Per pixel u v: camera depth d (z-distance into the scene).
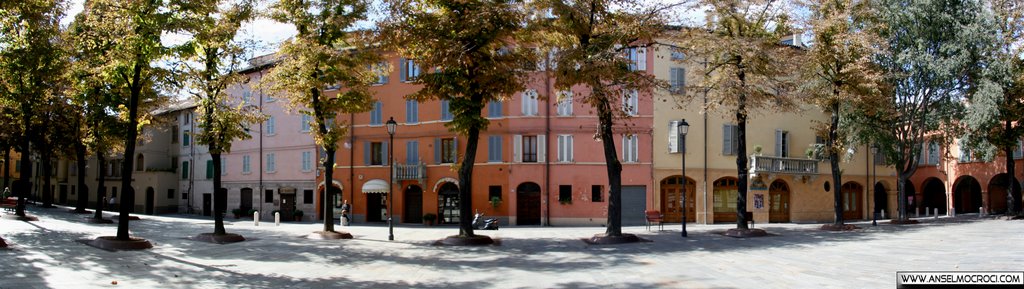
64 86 31.31
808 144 42.03
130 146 21.00
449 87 22.52
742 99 25.52
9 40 20.61
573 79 21.45
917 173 53.28
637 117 38.28
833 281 13.03
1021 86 36.50
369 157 42.34
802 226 33.75
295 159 46.38
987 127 34.09
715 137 39.06
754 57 24.64
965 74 33.91
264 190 48.12
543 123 38.44
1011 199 39.47
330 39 25.48
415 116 41.22
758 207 39.53
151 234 27.00
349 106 26.25
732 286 12.68
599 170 38.16
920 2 32.41
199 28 20.09
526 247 21.97
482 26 20.73
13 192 78.44
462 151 39.56
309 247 22.30
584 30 22.23
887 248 19.59
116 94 30.62
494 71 21.92
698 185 38.50
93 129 34.12
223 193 51.50
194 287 13.23
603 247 21.61
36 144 42.28
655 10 22.67
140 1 19.31
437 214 40.12
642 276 14.39
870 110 32.19
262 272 15.74
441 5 22.38
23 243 21.20
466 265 17.19
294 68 25.23
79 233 25.78
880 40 29.86
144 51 19.92
